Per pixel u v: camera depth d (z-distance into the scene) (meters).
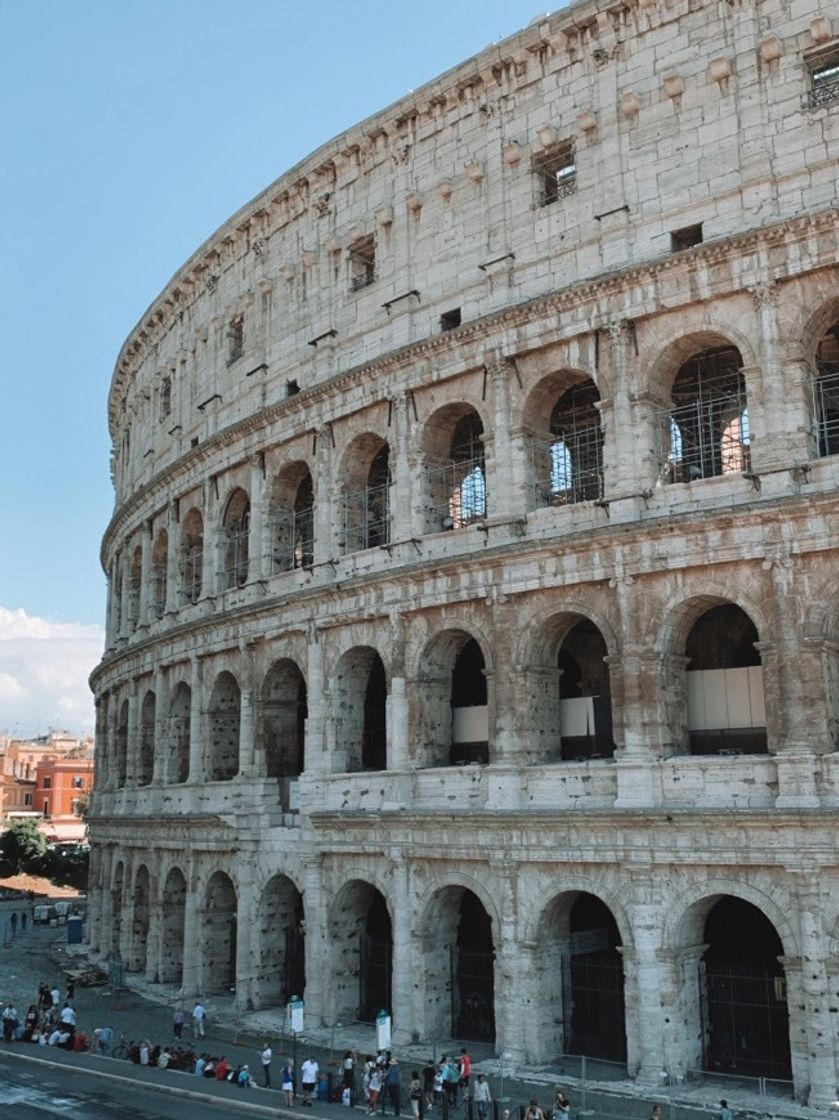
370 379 63.72
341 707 63.09
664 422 53.22
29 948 105.69
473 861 54.38
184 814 72.81
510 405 57.06
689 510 50.31
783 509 46.59
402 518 61.03
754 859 45.72
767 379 48.66
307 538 73.62
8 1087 52.84
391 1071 46.31
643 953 47.88
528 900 52.03
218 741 74.06
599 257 55.19
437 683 58.94
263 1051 52.94
